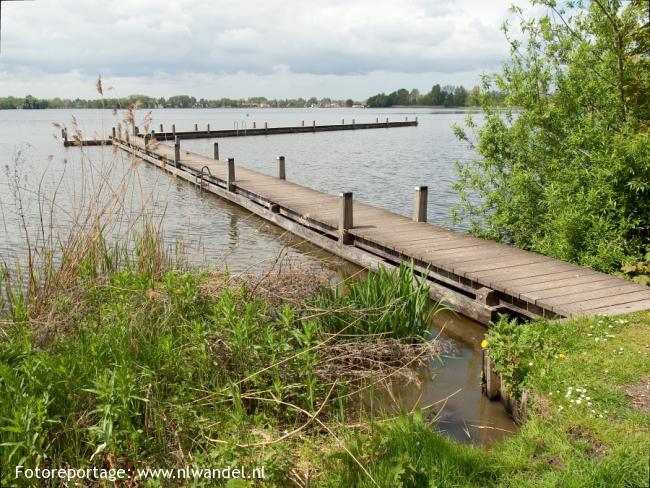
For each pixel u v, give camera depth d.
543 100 7.91
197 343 4.04
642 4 5.21
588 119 7.35
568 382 3.67
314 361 4.04
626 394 3.49
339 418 3.88
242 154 27.17
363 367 4.72
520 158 8.24
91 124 44.81
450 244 8.00
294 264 6.70
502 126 8.34
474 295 6.68
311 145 32.19
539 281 6.15
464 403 4.40
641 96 6.41
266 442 3.29
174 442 3.38
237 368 4.02
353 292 5.64
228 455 3.14
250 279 5.36
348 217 9.02
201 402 3.71
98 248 5.69
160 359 3.85
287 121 69.06
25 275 5.84
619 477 2.72
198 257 8.62
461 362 5.35
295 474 3.17
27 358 3.53
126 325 4.12
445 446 3.20
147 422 3.39
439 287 6.93
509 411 4.10
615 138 6.62
